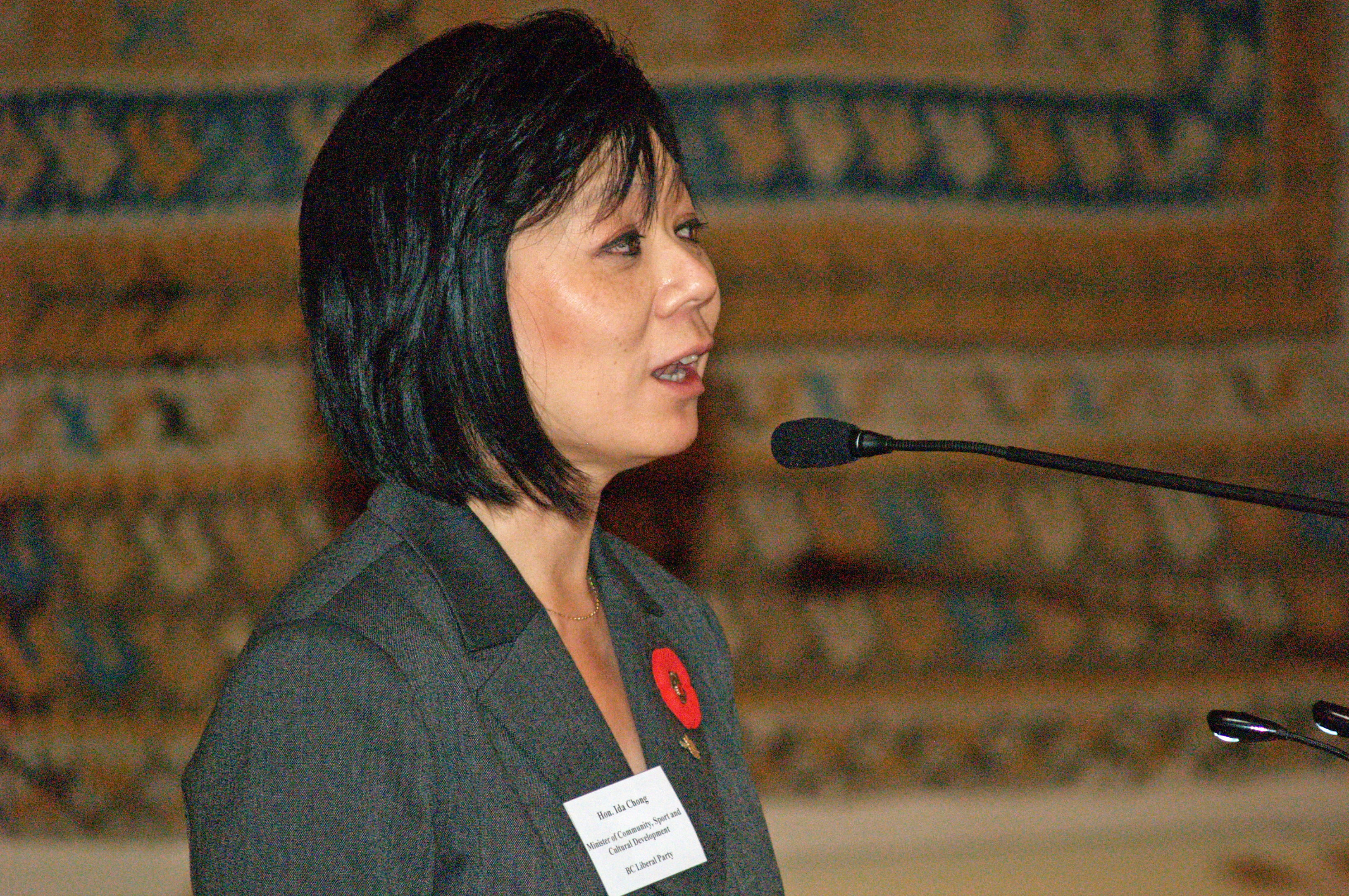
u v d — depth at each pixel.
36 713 14.18
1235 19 15.42
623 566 4.91
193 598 14.29
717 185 14.59
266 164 14.29
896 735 14.70
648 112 4.01
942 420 14.89
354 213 3.84
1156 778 14.98
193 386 14.31
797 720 14.59
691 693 4.61
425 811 3.59
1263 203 15.47
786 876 13.94
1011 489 15.00
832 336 14.70
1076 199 15.19
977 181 14.98
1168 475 3.82
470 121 3.75
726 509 14.57
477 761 3.70
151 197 14.27
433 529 4.04
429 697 3.70
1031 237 15.09
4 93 14.25
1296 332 15.48
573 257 3.88
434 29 14.25
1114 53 15.24
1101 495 15.13
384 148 3.81
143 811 14.09
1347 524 15.31
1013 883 13.75
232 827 3.46
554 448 3.92
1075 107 15.20
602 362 3.92
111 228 14.29
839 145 14.70
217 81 14.25
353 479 14.27
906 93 14.87
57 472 14.30
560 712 3.99
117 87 14.25
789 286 14.66
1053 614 15.02
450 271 3.75
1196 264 15.39
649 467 14.50
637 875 3.89
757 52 14.59
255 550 14.30
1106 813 14.77
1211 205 15.42
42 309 14.33
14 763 14.12
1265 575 15.28
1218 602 15.19
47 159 14.27
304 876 3.42
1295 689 15.20
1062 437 15.07
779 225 14.64
